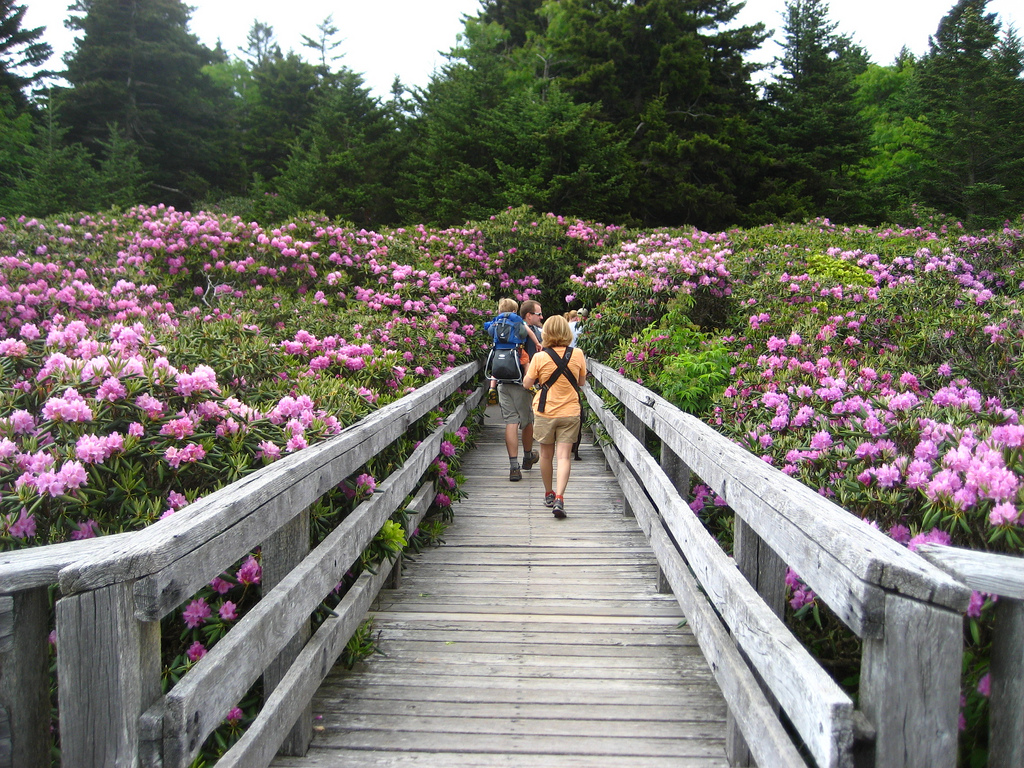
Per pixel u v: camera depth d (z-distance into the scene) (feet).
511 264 43.14
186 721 4.80
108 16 98.12
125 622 4.47
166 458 8.63
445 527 16.70
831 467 9.86
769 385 14.05
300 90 107.34
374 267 28.50
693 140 72.69
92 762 4.45
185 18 109.81
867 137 83.25
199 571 5.22
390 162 82.17
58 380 9.25
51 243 26.14
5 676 4.49
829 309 20.40
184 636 8.12
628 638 10.99
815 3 93.09
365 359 17.26
